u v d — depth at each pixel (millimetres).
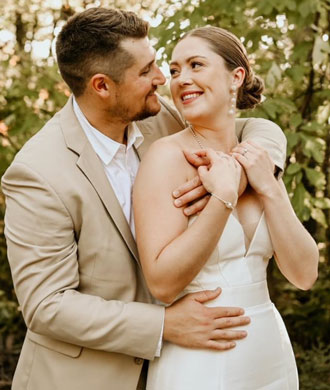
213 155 2045
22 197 2070
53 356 2121
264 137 2299
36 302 2020
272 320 2139
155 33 4000
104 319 2000
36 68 5133
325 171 5590
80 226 2088
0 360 5430
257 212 2154
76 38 2188
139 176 2074
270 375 2092
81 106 2232
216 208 1937
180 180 2053
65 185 2061
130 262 2129
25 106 4824
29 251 2039
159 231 1979
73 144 2135
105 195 2107
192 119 2109
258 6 3898
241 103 2262
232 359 2027
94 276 2100
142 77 2189
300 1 3889
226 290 2059
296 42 4289
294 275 2180
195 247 1915
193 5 4090
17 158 2123
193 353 2035
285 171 4215
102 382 2100
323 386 4750
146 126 2410
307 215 4035
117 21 2164
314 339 5574
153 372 2115
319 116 4328
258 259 2133
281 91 4645
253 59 4355
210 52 2092
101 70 2152
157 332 2012
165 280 1930
